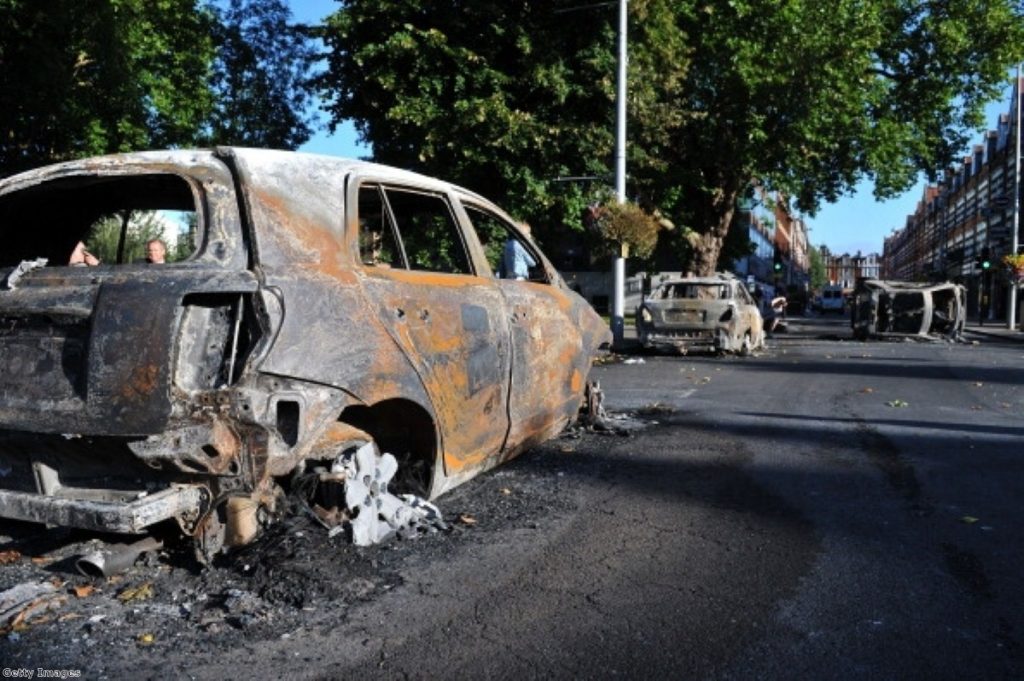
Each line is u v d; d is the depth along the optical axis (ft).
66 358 11.69
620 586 12.95
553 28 59.11
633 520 16.39
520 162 59.21
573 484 19.03
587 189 62.34
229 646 10.68
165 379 11.04
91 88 47.67
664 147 77.92
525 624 11.53
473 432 16.16
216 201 12.37
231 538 12.03
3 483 12.76
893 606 12.28
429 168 59.82
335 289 12.83
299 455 11.94
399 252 15.35
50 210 14.69
